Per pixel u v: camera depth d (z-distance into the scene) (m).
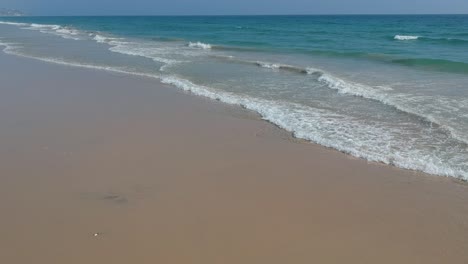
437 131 9.32
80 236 5.27
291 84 15.19
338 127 9.86
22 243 5.11
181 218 5.78
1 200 6.25
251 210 6.02
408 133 9.28
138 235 5.31
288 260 4.82
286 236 5.34
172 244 5.13
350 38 40.53
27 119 10.59
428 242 5.20
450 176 7.12
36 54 24.59
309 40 37.97
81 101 12.68
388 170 7.45
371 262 4.80
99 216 5.78
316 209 6.06
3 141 8.91
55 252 4.92
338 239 5.27
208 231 5.45
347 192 6.61
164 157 8.14
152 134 9.59
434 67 19.12
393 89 13.88
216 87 14.80
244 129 10.01
